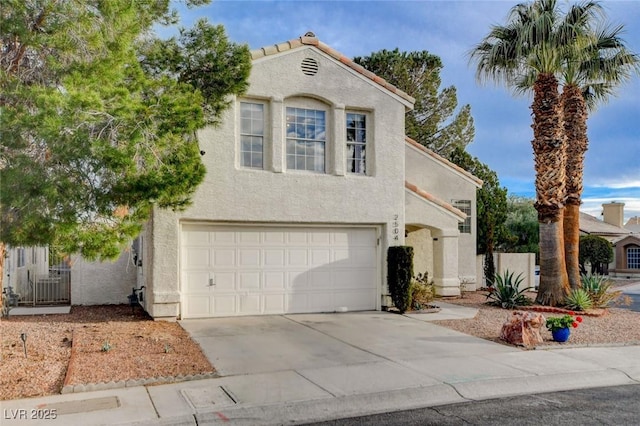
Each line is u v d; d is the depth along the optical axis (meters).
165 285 12.38
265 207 13.36
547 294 15.66
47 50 8.01
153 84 8.38
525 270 21.47
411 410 6.90
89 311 14.16
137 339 10.20
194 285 12.91
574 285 16.45
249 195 13.20
